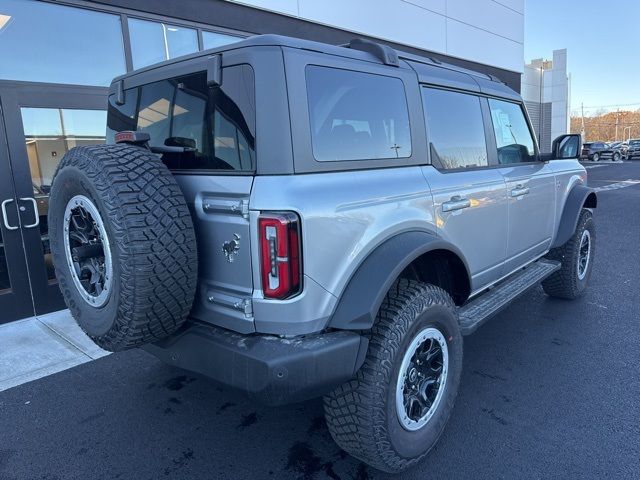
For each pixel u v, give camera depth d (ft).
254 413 10.28
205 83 7.59
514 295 11.66
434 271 9.54
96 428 9.80
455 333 8.82
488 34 42.98
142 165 6.98
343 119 7.64
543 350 12.73
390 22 32.12
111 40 18.19
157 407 10.59
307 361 6.59
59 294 16.99
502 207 11.43
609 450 8.59
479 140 11.29
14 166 15.80
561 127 85.51
